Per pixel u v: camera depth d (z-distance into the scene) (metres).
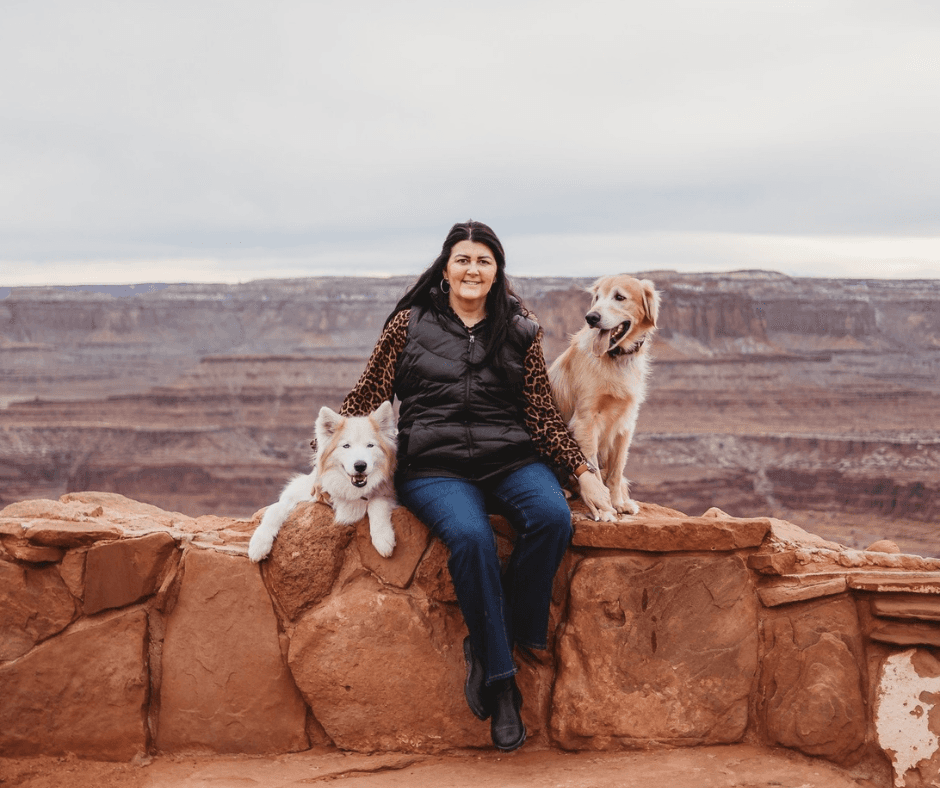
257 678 4.57
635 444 116.50
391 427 4.71
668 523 4.60
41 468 122.81
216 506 114.69
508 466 4.46
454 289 4.51
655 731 4.53
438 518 4.30
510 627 4.39
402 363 4.54
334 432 4.64
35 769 4.43
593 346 5.13
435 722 4.53
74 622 4.57
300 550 4.55
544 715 4.61
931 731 4.25
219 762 4.49
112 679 4.54
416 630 4.54
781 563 4.62
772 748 4.49
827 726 4.37
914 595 4.35
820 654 4.46
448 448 4.42
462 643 4.57
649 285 5.23
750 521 4.62
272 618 4.59
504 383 4.48
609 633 4.57
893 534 94.69
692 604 4.59
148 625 4.63
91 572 4.57
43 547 4.55
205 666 4.58
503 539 4.77
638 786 4.17
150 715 4.60
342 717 4.53
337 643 4.51
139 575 4.61
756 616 4.61
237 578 4.62
